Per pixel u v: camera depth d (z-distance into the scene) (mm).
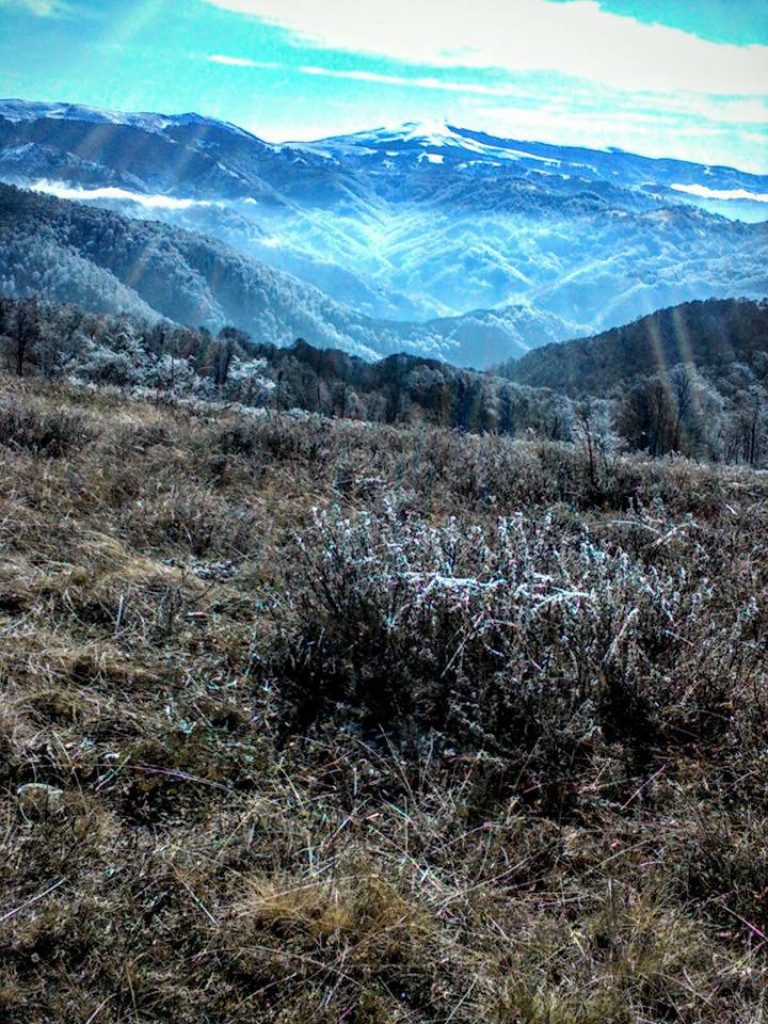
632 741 2660
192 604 3365
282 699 2754
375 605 3086
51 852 1920
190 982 1650
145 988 1613
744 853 2080
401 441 7336
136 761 2324
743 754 2553
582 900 1982
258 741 2516
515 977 1706
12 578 3318
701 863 2100
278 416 7602
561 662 2865
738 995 1714
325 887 1894
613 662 2848
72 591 3285
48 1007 1550
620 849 2158
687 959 1791
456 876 2029
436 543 3439
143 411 7977
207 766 2344
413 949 1765
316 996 1646
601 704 2762
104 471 4996
